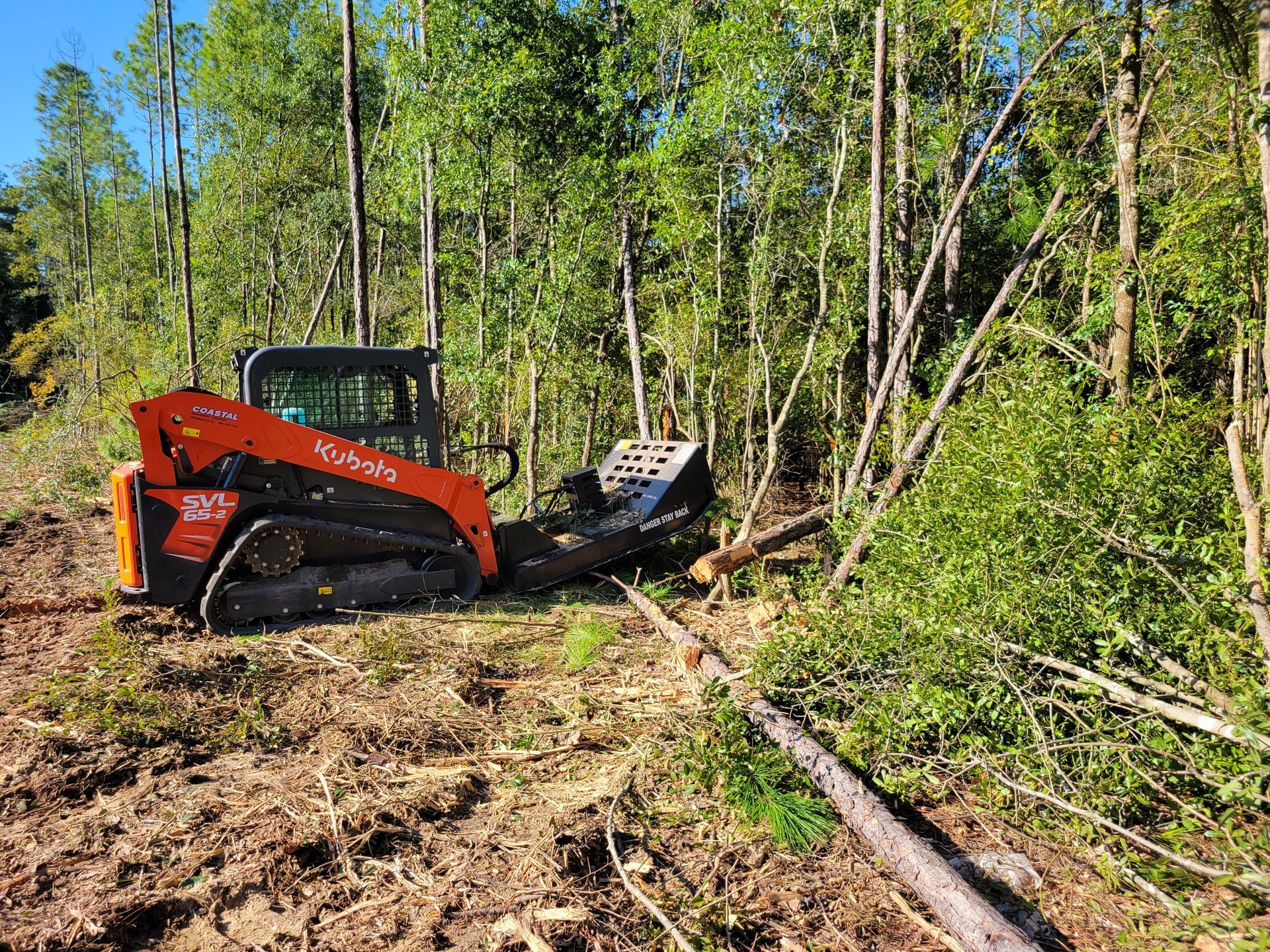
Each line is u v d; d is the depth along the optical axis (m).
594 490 7.47
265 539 5.55
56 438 12.78
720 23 8.91
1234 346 5.56
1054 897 2.93
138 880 2.85
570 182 10.50
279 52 20.67
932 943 2.69
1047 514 3.69
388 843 3.17
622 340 12.65
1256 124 3.03
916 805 3.59
